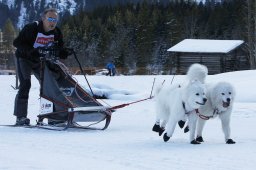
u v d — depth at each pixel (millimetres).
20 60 7680
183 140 6367
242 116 9625
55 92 7430
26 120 7727
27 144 5723
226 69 39000
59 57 7984
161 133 6781
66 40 64688
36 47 7656
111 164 4523
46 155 4906
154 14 66562
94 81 20984
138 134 6961
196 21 68125
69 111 7215
